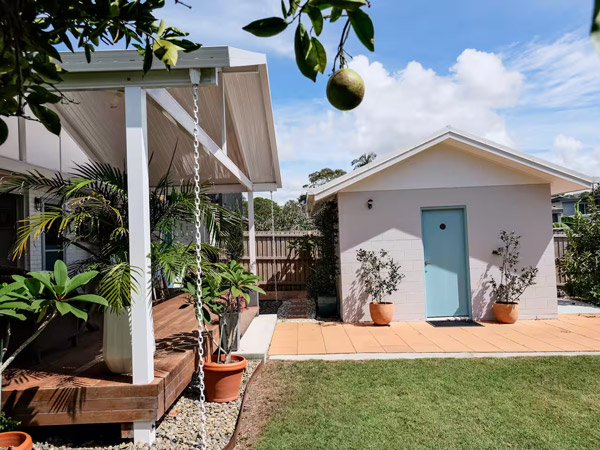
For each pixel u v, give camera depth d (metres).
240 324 5.90
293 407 4.04
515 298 8.07
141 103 3.28
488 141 7.64
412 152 7.83
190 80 3.26
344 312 8.23
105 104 6.67
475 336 6.82
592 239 9.21
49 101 1.43
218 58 3.17
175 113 3.79
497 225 8.16
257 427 3.61
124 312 3.42
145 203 3.29
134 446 3.16
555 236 10.52
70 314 4.33
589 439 3.34
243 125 7.11
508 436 3.40
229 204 12.40
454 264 8.35
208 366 4.19
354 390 4.48
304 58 1.04
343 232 8.25
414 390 4.45
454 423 3.64
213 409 4.03
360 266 8.23
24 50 1.27
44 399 3.08
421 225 8.23
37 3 1.16
